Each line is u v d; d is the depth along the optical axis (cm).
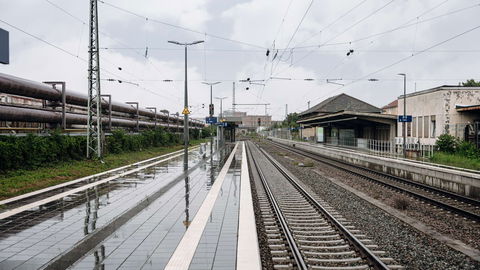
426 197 1321
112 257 675
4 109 1898
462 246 801
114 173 1967
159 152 3656
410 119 2620
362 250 753
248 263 640
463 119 2692
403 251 765
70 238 795
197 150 4231
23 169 1741
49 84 2477
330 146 4844
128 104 4481
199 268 621
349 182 1828
